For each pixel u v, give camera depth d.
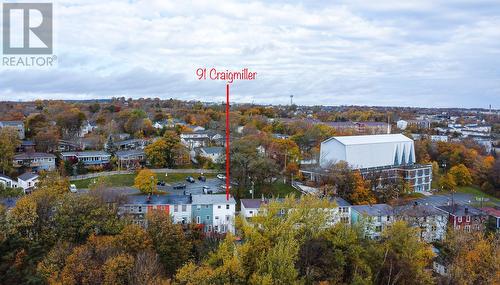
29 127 132.12
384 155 112.50
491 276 51.41
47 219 56.06
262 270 44.00
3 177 88.31
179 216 72.06
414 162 119.25
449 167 125.88
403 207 78.12
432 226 74.00
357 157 107.31
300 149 125.56
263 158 94.00
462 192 110.38
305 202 54.59
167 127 154.50
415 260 52.31
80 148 122.12
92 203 57.94
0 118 143.38
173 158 112.19
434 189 110.75
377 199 92.44
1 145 96.50
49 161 104.00
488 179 115.06
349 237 50.56
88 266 44.72
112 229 56.28
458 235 65.50
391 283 48.81
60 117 139.38
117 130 147.25
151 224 55.84
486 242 58.91
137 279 43.72
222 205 73.88
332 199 79.75
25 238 51.66
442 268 60.44
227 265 43.41
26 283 45.06
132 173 104.06
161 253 53.53
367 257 49.97
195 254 57.53
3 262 48.84
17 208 53.50
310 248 48.38
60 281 43.09
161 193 86.88
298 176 100.12
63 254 47.56
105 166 109.50
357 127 177.25
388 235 54.75
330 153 110.12
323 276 46.47
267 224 50.56
